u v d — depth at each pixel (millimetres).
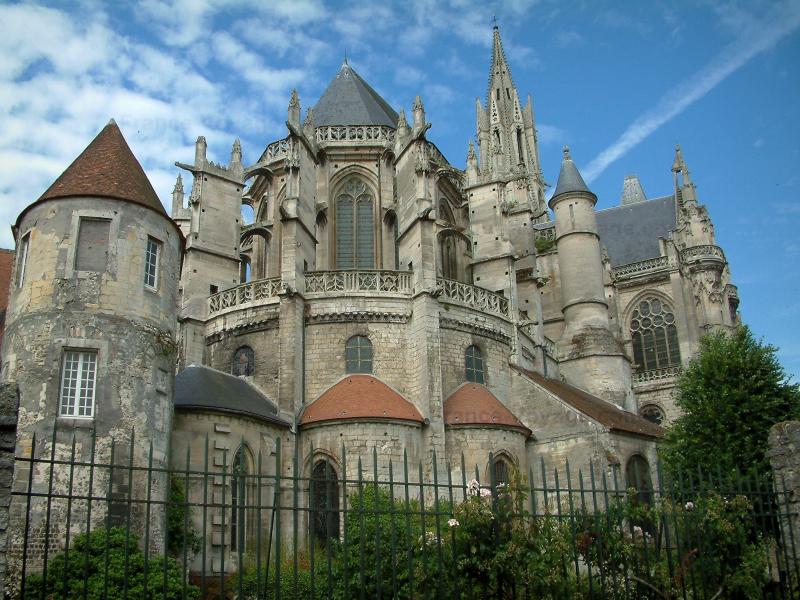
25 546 11688
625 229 77625
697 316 69062
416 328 40219
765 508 19906
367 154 49938
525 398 43031
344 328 40250
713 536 17953
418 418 37062
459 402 39594
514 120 116625
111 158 30047
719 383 34062
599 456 39344
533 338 50562
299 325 39531
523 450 39844
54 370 26109
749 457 31422
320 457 36062
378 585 13594
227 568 29922
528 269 52312
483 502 16531
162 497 27312
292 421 37000
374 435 35812
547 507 15703
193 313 41469
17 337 26875
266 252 48875
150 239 29516
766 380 33219
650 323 70250
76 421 25812
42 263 27562
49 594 21594
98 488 25438
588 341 54000
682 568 16422
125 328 27500
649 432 43750
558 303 61375
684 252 71062
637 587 17453
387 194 48969
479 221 48469
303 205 43000
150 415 27438
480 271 47531
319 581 23812
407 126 47250
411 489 35719
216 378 37031
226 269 43344
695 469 32188
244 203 51875
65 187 28594
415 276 41281
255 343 40469
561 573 16281
